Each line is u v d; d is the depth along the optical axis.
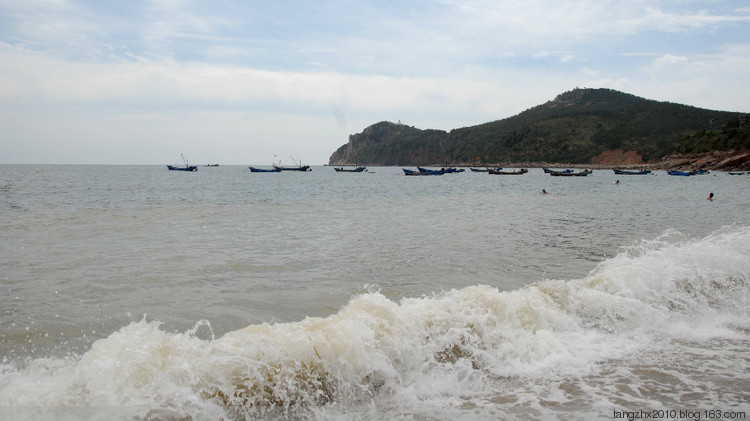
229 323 7.24
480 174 129.50
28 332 6.61
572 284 8.18
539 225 20.11
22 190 45.12
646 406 4.62
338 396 4.82
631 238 16.23
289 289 9.22
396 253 13.12
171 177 89.19
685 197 40.62
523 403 4.72
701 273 9.01
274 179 86.62
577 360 5.80
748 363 5.77
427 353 5.63
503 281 10.03
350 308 6.25
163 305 8.09
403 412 4.56
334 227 19.12
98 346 4.94
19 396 4.31
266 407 4.55
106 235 16.27
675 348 6.27
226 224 19.84
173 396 4.43
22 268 10.77
